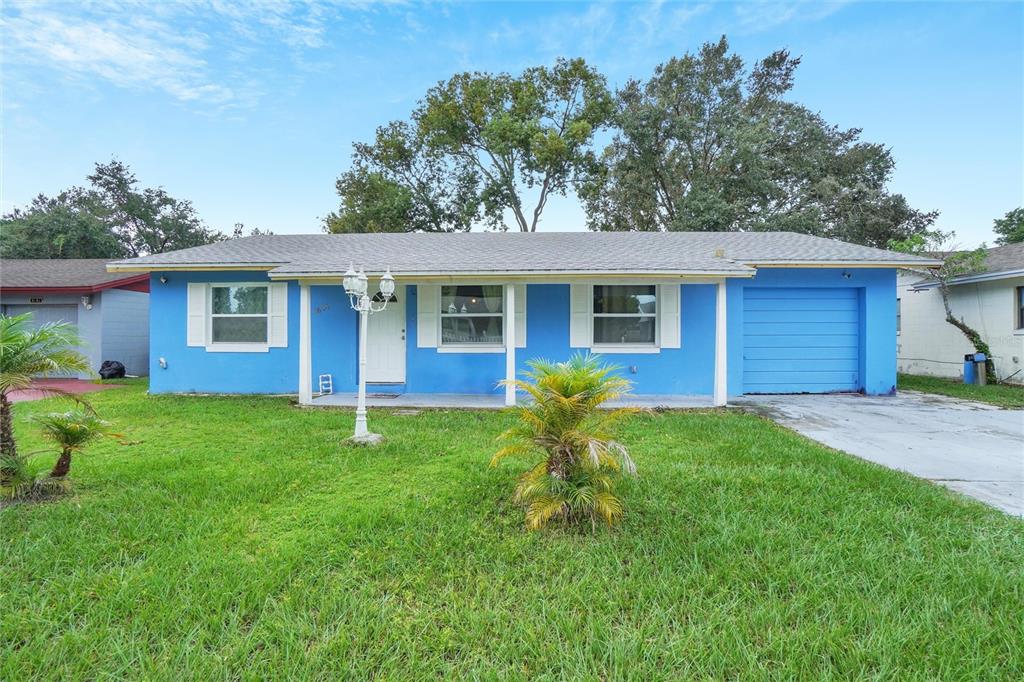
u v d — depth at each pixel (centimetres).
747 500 358
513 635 207
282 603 229
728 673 186
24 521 317
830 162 1992
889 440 564
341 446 519
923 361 1277
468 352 881
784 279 898
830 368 919
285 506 350
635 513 336
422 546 288
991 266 1088
